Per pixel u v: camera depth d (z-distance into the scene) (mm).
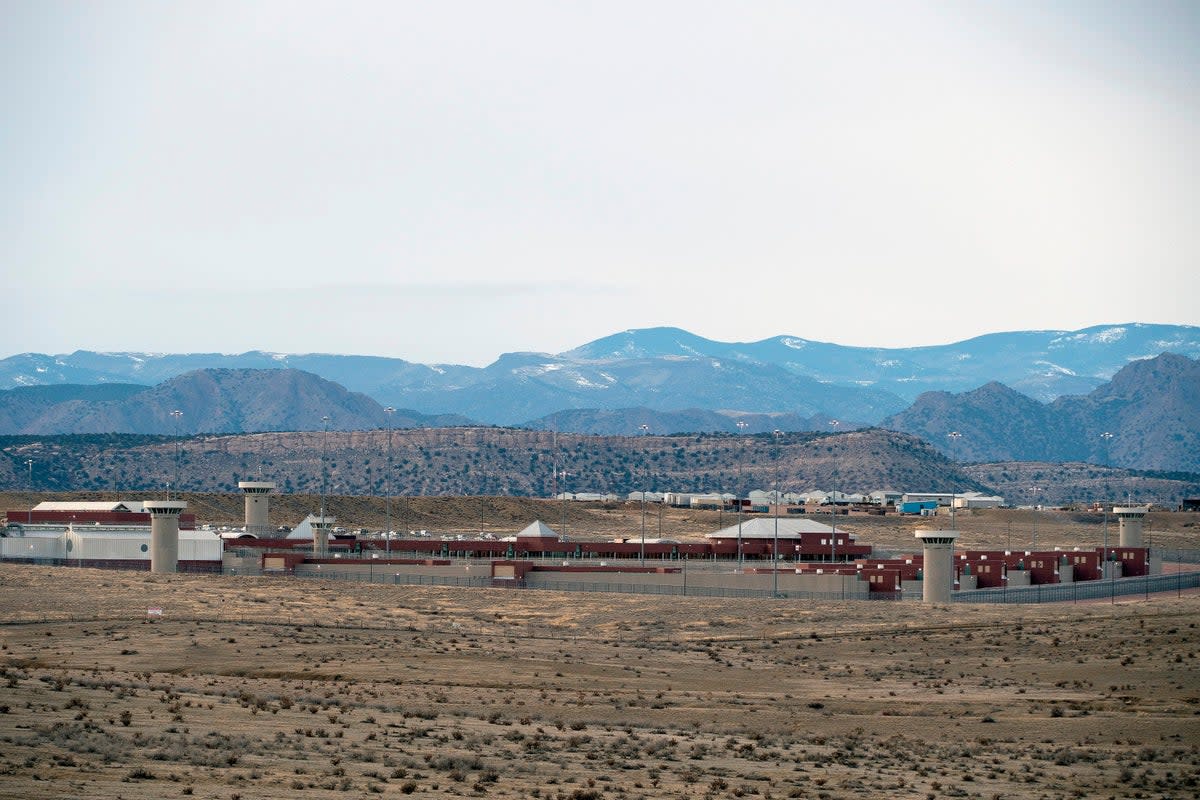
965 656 166750
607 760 96688
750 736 112812
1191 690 138875
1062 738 116000
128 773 79500
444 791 81438
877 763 102062
